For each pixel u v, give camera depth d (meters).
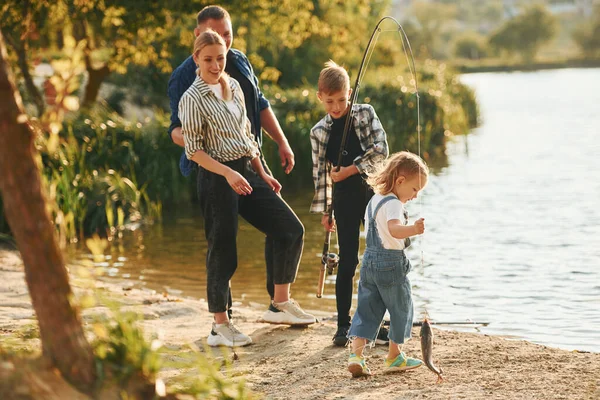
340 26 20.88
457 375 4.73
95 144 13.50
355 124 5.69
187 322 6.50
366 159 5.54
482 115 30.33
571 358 5.05
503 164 17.42
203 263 9.70
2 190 3.07
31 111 13.57
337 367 5.05
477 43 133.50
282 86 28.25
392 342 4.81
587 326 6.57
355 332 4.79
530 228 10.86
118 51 16.94
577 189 13.81
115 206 12.41
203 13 5.77
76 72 3.17
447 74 28.52
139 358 3.33
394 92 19.55
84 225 11.95
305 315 6.13
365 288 4.82
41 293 3.10
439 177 16.03
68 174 12.03
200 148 5.38
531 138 22.20
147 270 9.32
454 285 8.11
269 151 16.36
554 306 7.21
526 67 101.81
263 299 7.93
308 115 17.64
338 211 5.65
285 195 15.11
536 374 4.69
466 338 5.71
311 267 9.15
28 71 14.30
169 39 17.30
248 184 5.29
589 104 33.53
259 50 27.98
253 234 11.23
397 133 19.17
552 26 130.12
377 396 4.34
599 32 119.31
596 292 7.62
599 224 10.89
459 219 11.71
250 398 3.72
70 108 3.18
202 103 5.36
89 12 15.49
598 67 95.81
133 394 3.21
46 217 3.10
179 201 14.21
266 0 16.84
